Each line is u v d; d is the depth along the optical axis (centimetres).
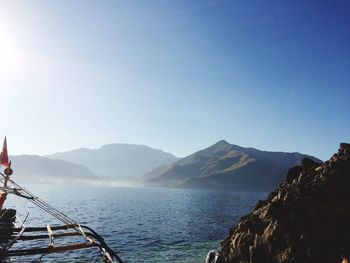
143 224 7712
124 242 5322
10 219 4441
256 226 3156
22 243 4550
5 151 2998
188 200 19225
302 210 2759
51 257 3844
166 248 4909
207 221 8812
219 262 1833
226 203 17150
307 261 2534
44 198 16338
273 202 3008
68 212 9762
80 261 3741
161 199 19625
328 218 2592
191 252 4628
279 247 2766
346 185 2642
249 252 3083
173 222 8319
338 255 2411
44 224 6975
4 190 2652
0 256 1727
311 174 2947
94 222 7738
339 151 2934
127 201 16825
